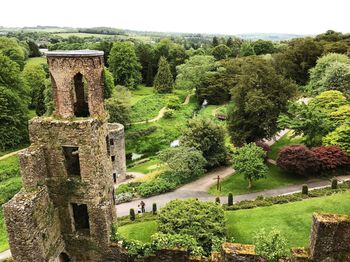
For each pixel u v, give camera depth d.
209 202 34.59
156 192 47.91
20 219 20.28
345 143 45.69
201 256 24.03
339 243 19.86
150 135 74.56
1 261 34.31
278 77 55.03
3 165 59.34
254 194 44.59
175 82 112.81
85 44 140.12
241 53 132.38
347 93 62.78
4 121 65.31
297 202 38.59
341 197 38.38
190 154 50.16
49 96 70.38
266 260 22.55
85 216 25.89
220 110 85.06
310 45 95.00
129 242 24.30
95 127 22.16
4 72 68.56
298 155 45.72
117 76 109.44
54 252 23.41
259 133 55.47
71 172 24.38
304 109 51.31
